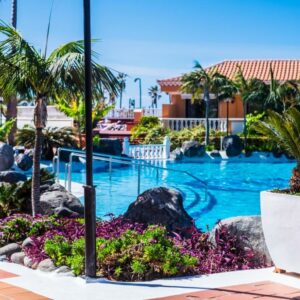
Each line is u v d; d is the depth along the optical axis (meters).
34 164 10.71
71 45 10.54
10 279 7.32
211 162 30.30
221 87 33.28
